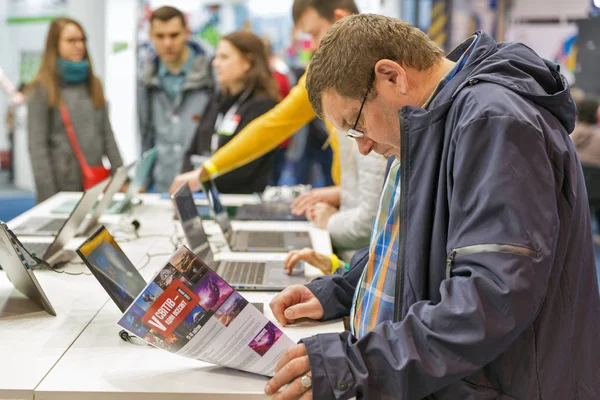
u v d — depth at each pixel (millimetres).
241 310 1242
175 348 1255
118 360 1357
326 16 2525
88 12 5434
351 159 2463
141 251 2258
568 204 1131
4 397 1219
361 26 1215
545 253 1031
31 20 5719
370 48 1194
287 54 5652
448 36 5605
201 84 4625
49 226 2586
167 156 4766
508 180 1036
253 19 5609
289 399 1135
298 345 1170
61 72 3865
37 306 1679
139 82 4973
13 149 6094
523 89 1131
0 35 5773
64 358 1361
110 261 1560
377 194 2242
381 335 1120
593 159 5160
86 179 3932
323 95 1260
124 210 2969
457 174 1082
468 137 1074
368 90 1211
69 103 3869
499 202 1033
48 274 1955
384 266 1376
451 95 1166
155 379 1273
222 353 1269
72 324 1557
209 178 2572
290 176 5109
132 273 1677
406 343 1081
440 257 1160
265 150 2887
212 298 1227
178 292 1211
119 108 5547
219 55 3625
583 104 5141
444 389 1154
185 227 1924
